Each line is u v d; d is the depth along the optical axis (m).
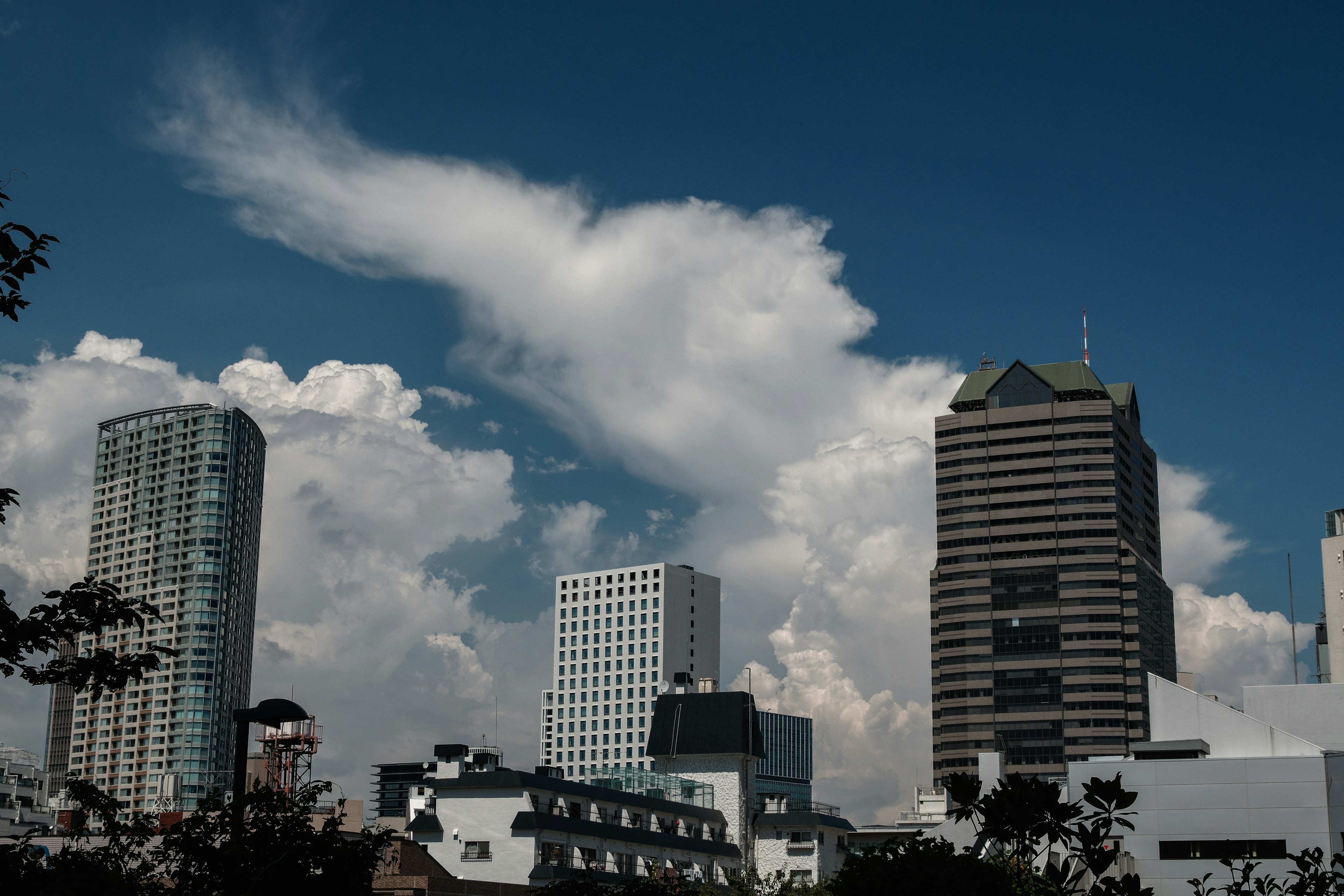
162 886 45.50
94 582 28.75
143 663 28.81
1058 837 23.75
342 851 45.88
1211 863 106.88
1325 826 105.50
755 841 171.88
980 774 124.25
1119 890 23.11
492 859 128.25
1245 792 107.75
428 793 178.25
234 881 43.94
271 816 46.69
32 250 26.03
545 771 156.38
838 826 174.38
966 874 39.81
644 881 78.44
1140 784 109.75
